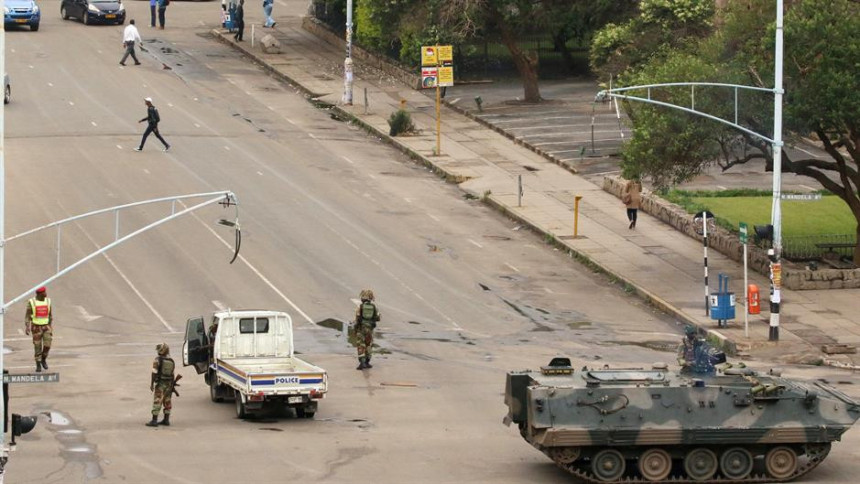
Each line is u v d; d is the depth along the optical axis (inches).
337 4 6230.3
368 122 4877.0
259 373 2079.2
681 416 1798.7
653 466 1814.7
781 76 2822.3
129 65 5575.8
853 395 2358.5
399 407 2225.6
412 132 4719.5
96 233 3412.9
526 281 3299.7
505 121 4872.0
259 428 2070.6
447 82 4448.8
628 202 3708.2
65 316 2856.8
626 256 3484.3
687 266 3412.9
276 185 4020.7
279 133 4707.2
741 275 3336.6
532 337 2839.6
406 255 3447.3
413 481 1777.8
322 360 2581.2
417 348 2706.7
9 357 2556.6
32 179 3880.4
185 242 3403.1
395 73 5625.0
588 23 5477.4
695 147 3179.1
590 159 4407.0
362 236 3580.2
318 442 1983.3
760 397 1811.0
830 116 3021.7
